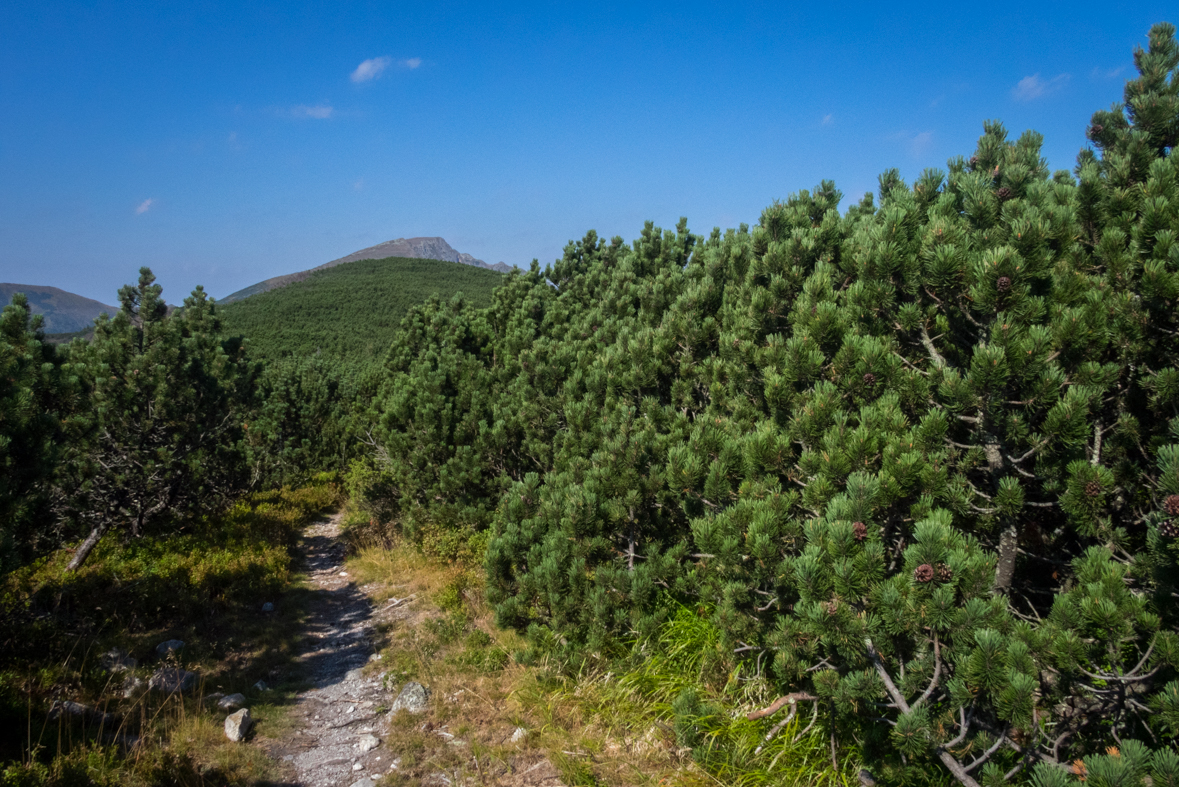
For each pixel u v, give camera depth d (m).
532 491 7.88
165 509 11.49
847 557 3.86
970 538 4.06
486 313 14.13
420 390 12.45
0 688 5.35
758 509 4.89
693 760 5.05
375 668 7.46
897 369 4.82
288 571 11.67
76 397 8.71
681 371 7.85
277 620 9.01
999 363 4.09
